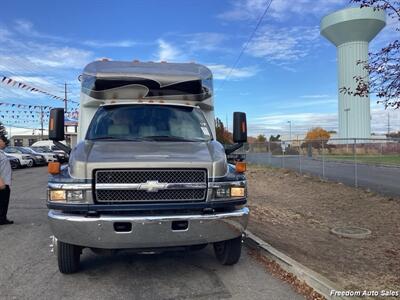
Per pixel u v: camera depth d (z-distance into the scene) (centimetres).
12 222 915
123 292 496
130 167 477
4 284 523
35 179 2011
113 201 475
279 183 1795
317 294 476
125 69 660
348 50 4516
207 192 493
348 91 656
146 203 478
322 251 719
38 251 680
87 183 472
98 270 577
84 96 650
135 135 593
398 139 1647
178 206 482
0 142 898
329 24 4609
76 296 484
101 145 544
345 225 934
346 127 4656
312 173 1984
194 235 482
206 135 616
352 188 1421
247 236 732
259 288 506
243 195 515
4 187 880
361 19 4338
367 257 689
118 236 466
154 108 637
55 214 479
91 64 662
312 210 1130
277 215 1060
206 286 514
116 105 638
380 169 2055
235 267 589
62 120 612
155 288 509
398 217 970
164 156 500
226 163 523
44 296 484
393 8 526
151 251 502
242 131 645
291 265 552
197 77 675
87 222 464
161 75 661
